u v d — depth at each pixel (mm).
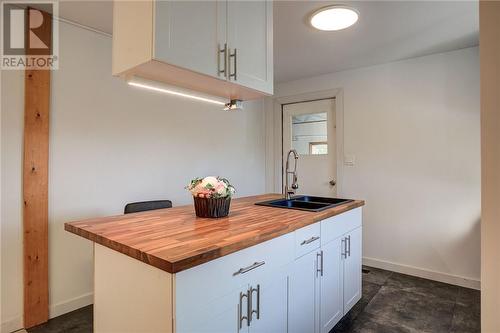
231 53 1621
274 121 4312
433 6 2148
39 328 2145
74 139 2379
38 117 2178
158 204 2418
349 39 2719
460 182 2934
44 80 2213
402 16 2297
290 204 2600
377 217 3418
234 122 3854
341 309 2170
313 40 2744
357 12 2232
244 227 1493
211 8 1520
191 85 1692
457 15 2281
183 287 1055
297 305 1667
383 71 3373
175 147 3107
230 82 1630
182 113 3180
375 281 3012
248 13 1744
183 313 1055
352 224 2344
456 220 2955
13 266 2107
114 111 2619
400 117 3264
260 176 4305
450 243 2984
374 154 3434
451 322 2246
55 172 2281
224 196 1744
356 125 3561
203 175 3416
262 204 2270
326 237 1961
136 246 1164
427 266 3109
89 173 2461
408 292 2756
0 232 2049
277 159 4293
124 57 1421
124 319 1255
